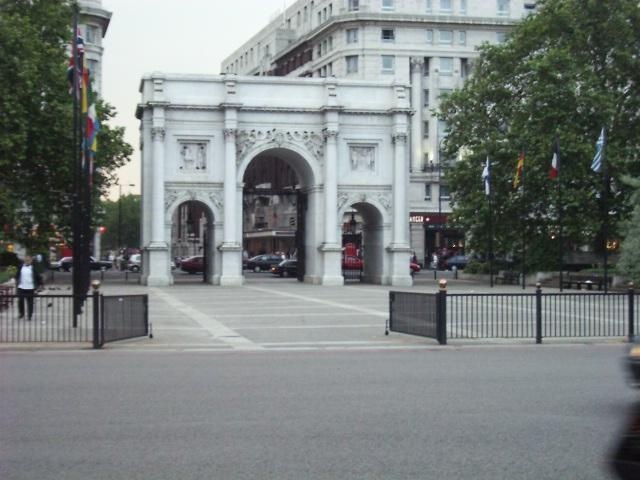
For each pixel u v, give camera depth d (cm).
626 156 6600
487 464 1103
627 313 2845
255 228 14225
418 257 11662
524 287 6369
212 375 1873
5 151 5556
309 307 4162
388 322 3023
